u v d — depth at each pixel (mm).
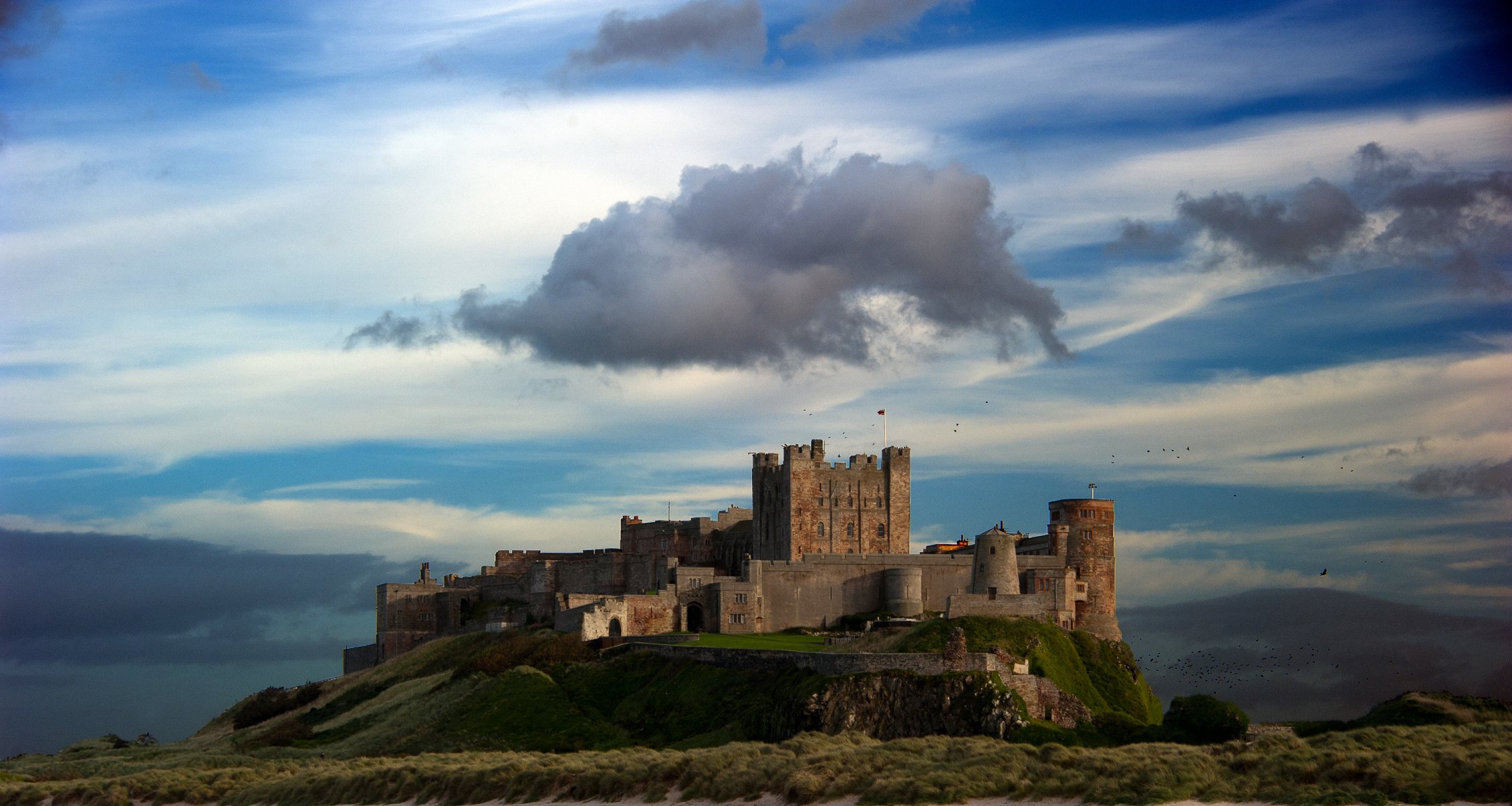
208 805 190375
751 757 173375
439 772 184750
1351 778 141375
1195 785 144750
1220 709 196625
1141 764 151625
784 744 183250
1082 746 188125
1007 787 151250
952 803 148750
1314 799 136250
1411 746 150375
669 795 168000
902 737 196625
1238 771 148750
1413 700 195500
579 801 170875
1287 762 146125
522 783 177000
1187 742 194250
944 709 196625
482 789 178000
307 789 185750
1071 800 146625
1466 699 197125
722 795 163250
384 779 185000
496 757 199375
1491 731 155125
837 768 162625
